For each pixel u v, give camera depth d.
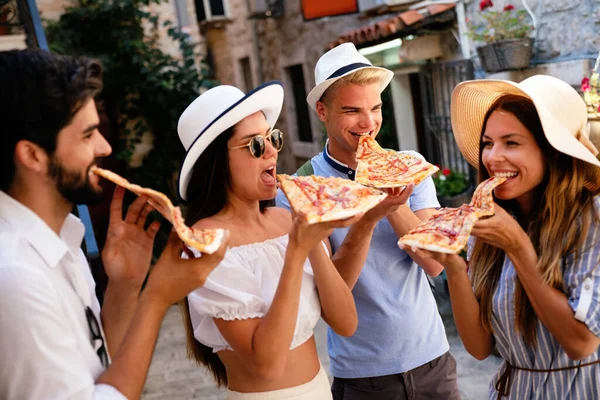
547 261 1.73
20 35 5.17
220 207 1.96
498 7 5.30
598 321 1.65
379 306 2.49
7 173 1.35
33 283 1.28
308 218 1.58
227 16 11.41
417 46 6.41
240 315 1.73
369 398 2.55
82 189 1.39
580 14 4.34
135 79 8.27
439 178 6.29
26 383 1.26
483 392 4.11
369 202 1.65
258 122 1.89
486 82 1.84
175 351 5.85
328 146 2.66
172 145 8.55
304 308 1.91
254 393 1.89
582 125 1.84
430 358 2.55
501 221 1.70
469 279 2.09
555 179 1.76
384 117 7.68
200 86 8.54
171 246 1.52
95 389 1.33
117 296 1.65
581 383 1.79
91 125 1.38
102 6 8.02
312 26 9.08
